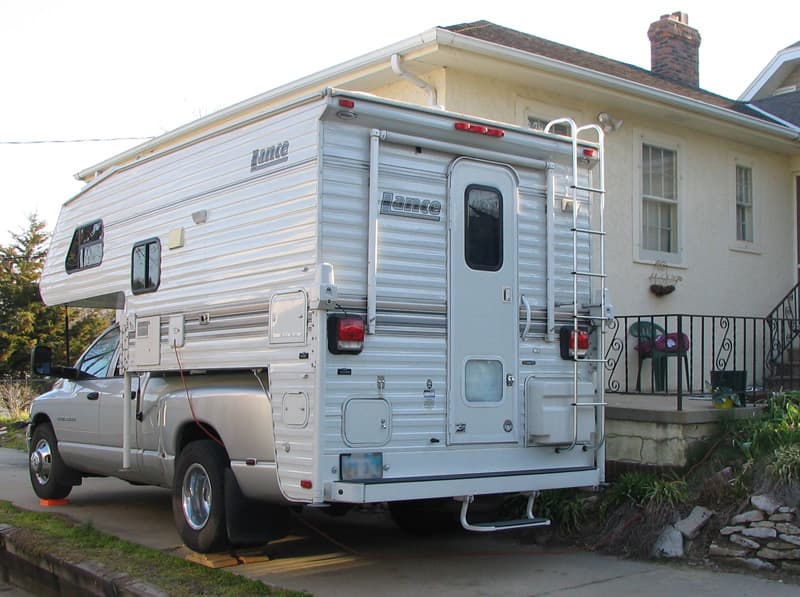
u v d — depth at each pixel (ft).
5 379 83.10
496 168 21.17
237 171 21.18
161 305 23.82
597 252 36.09
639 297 38.11
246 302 20.40
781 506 20.89
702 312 40.91
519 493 21.66
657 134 39.40
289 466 18.63
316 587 19.65
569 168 22.47
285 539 24.62
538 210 21.85
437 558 22.27
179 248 23.26
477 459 20.22
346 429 18.37
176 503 22.56
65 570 21.59
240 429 20.51
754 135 42.45
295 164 19.25
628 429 25.50
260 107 38.06
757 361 43.09
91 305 30.60
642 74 45.96
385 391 18.99
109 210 27.30
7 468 41.29
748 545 20.45
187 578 19.79
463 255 20.45
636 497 22.99
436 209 20.12
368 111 18.99
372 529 25.98
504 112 33.37
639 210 38.34
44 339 93.97
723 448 24.48
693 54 50.78
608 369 35.83
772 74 59.31
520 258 21.39
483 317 20.63
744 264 43.42
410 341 19.47
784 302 42.16
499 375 20.76
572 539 23.44
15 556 24.21
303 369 18.43
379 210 19.27
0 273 98.48
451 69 31.86
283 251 19.36
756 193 44.50
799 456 21.59
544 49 39.01
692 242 40.73
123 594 19.29
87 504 30.73
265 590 18.70
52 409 29.96
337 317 18.33
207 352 21.66
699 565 20.80
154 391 24.48
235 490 20.86
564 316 22.07
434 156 20.22
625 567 21.01
